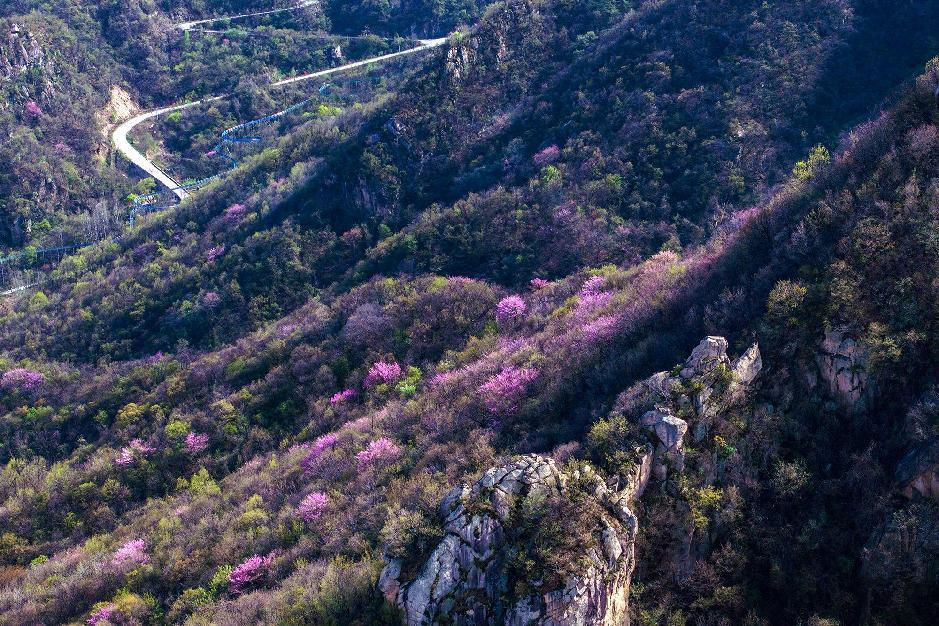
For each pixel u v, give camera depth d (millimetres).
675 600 35406
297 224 107250
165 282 107812
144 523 61594
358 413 67500
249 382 80500
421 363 73125
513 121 110812
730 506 36906
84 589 52531
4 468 80000
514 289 81688
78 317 107375
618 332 53438
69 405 88375
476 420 53062
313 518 50125
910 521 33500
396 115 112062
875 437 37406
